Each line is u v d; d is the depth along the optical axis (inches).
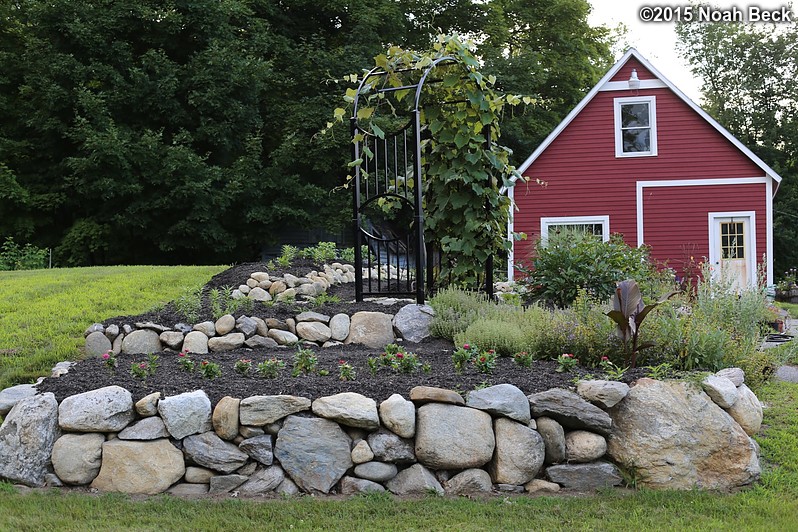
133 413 189.9
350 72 863.1
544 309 325.7
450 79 316.8
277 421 188.4
